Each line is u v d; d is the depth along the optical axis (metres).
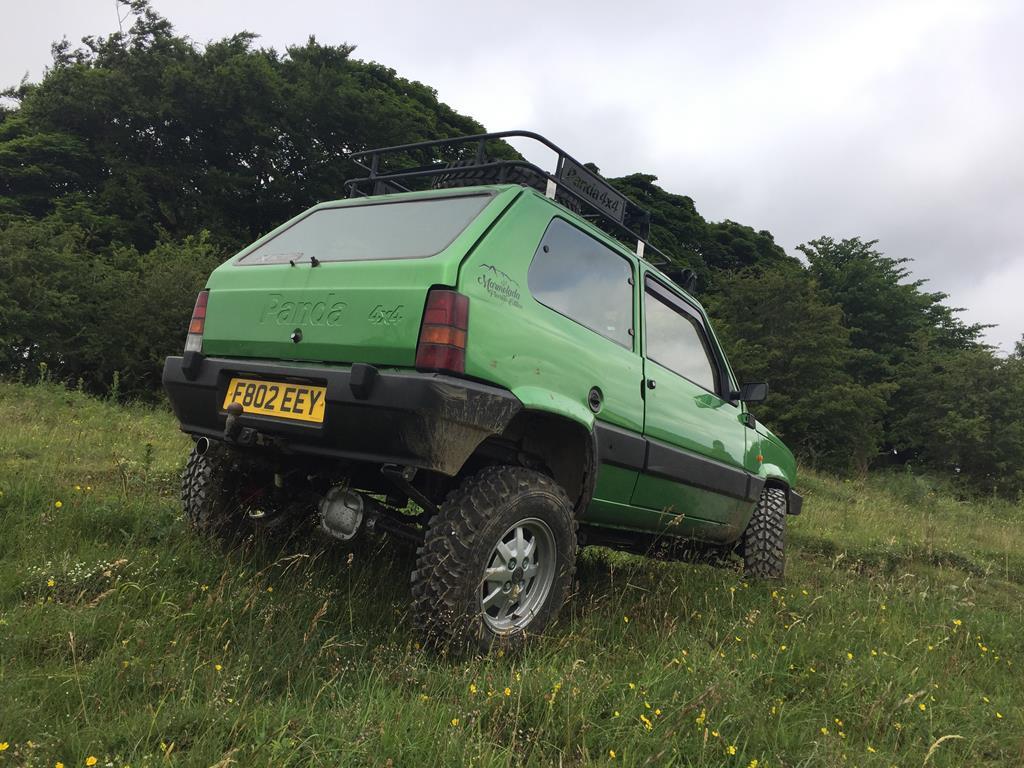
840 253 36.38
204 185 28.47
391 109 32.47
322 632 2.96
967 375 26.08
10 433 6.05
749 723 2.66
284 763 1.93
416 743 2.14
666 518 4.30
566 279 3.55
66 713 2.10
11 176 25.83
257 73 29.14
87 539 3.65
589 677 2.71
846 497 13.32
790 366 21.97
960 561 7.86
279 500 3.86
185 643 2.62
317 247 3.52
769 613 4.18
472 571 2.84
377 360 2.89
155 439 6.98
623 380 3.78
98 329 14.79
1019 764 2.84
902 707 3.08
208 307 3.48
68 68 27.38
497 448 3.36
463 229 3.15
